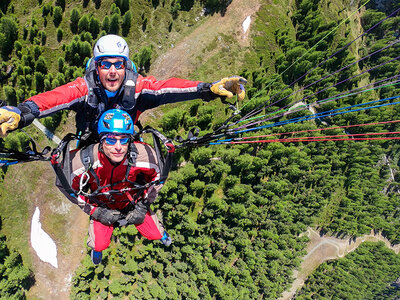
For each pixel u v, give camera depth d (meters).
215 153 49.50
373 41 73.00
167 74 44.28
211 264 50.94
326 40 57.25
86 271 39.84
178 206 46.19
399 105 74.38
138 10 42.16
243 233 53.38
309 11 55.06
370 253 76.12
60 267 39.66
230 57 47.78
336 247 71.44
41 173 38.81
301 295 68.56
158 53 43.81
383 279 79.06
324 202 63.28
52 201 39.25
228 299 52.16
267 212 58.28
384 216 81.81
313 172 62.06
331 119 63.69
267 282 58.09
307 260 69.38
